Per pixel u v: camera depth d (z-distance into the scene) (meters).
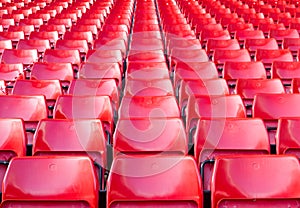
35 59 10.04
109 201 3.90
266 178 3.93
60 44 11.32
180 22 16.08
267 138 4.96
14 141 4.98
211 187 3.93
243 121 5.05
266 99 6.27
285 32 12.96
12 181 3.91
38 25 15.66
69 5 21.09
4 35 12.83
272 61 9.76
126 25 14.22
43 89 7.17
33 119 6.16
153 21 15.83
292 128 5.04
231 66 8.73
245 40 11.57
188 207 3.94
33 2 22.17
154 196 3.93
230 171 3.92
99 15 17.23
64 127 5.05
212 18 16.28
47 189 3.93
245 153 5.01
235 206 3.95
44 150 5.00
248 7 20.86
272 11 19.28
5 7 19.78
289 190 3.90
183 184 3.92
